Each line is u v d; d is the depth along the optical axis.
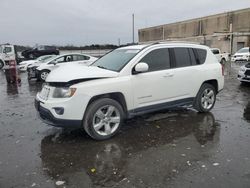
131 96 5.88
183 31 66.69
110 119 5.61
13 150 5.11
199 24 61.09
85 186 3.86
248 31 47.78
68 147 5.23
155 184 3.86
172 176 4.06
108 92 5.52
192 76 6.97
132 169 4.32
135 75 5.93
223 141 5.42
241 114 7.39
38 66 16.33
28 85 14.40
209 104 7.56
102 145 5.31
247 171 4.17
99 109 5.43
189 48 7.14
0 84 14.99
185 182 3.89
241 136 5.68
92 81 5.41
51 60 16.30
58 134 5.95
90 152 4.99
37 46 36.66
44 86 5.74
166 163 4.50
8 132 6.14
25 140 5.62
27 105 9.09
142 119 6.95
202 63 7.33
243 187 3.73
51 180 4.03
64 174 4.20
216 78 7.53
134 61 5.98
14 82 15.38
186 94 6.94
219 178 3.97
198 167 4.32
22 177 4.11
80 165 4.49
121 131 6.08
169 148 5.12
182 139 5.57
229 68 22.69
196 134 5.85
